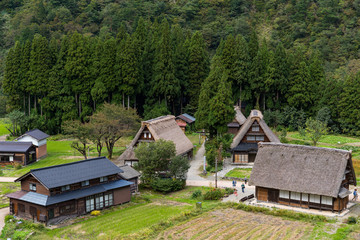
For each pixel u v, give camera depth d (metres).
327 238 31.31
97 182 42.16
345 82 76.00
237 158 59.88
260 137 59.62
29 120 78.50
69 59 80.44
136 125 66.25
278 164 41.41
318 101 80.44
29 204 38.28
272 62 80.75
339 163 38.56
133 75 78.50
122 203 43.59
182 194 46.84
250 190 47.00
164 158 50.38
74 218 38.91
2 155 63.31
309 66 85.56
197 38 87.12
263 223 35.44
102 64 79.44
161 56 81.06
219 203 41.22
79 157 65.19
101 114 63.59
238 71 81.50
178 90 82.12
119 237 32.66
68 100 80.56
